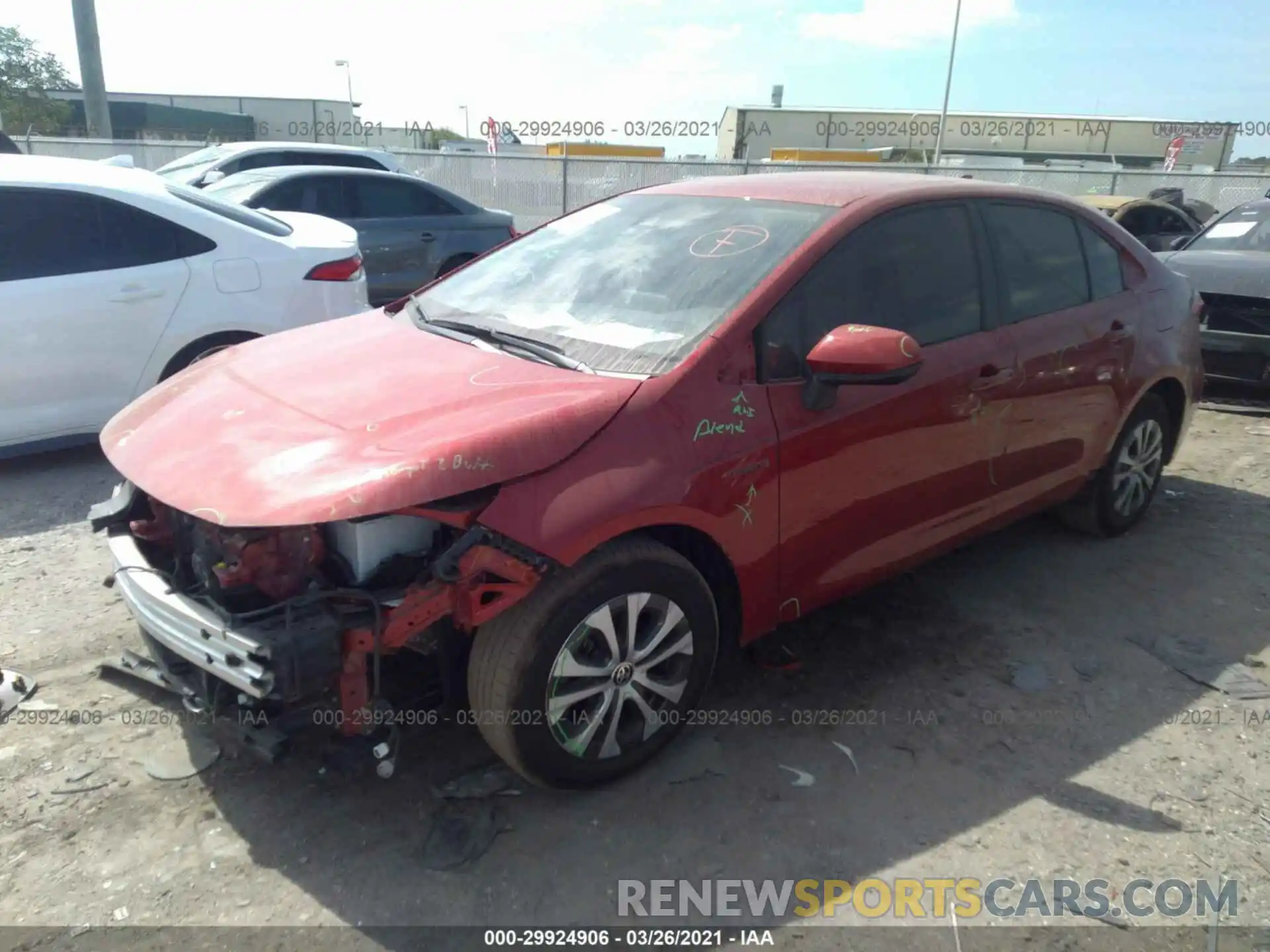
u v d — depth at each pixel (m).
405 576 2.58
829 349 2.87
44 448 5.27
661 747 2.96
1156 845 2.72
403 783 2.87
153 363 5.41
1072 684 3.51
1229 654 3.75
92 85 17.36
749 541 2.93
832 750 3.10
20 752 2.96
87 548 4.42
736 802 2.85
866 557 3.36
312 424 2.72
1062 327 3.95
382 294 10.00
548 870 2.57
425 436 2.54
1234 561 4.59
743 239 3.32
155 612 2.64
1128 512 4.77
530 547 2.46
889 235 3.40
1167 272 4.73
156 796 2.80
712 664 3.01
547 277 3.57
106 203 5.24
